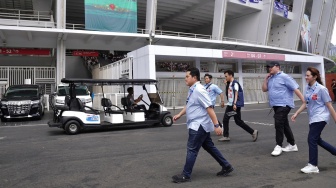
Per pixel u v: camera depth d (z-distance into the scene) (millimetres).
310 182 4391
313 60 29453
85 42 26375
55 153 6816
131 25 25797
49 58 30562
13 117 14383
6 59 29250
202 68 23359
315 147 4883
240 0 31922
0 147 7750
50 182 4605
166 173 4977
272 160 5777
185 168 4477
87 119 10078
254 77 26297
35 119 15398
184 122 12898
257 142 7676
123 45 28016
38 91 16469
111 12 24875
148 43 27812
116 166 5496
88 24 24047
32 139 9047
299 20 37938
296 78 30375
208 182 4445
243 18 36500
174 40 27906
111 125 10477
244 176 4738
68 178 4797
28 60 30016
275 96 6203
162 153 6559
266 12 33781
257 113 16531
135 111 11031
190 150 4441
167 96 21062
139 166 5469
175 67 21875
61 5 23266
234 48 32562
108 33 24562
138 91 17000
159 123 11703
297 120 12492
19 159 6262
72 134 9820
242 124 7828
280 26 40125
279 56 26219
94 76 29094
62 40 24828
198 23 39125
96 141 8406
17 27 21703
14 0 27969
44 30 22469
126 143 7945
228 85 7781
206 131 4383
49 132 10547
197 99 4312
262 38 34188
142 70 19203
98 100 19359
